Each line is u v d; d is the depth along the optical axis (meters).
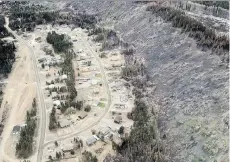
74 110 146.25
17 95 160.38
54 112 143.50
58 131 134.62
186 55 170.12
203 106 132.00
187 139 122.81
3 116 144.12
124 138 126.94
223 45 160.50
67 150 123.12
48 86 167.88
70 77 172.38
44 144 127.31
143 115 141.12
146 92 160.88
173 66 169.62
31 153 122.75
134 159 117.19
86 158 118.25
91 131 134.50
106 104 153.25
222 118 121.62
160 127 135.25
